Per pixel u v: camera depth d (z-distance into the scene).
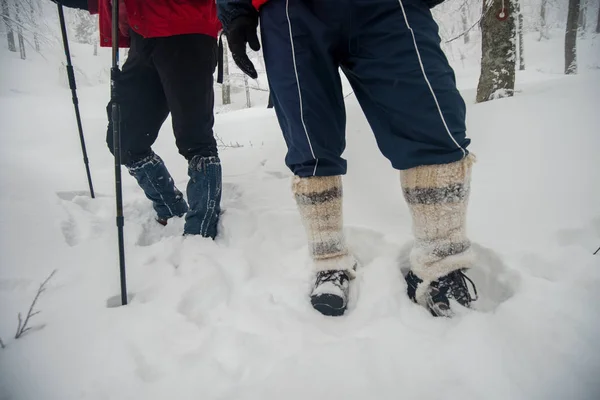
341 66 1.20
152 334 1.07
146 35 1.54
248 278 1.40
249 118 5.70
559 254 1.29
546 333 0.96
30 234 1.59
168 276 1.39
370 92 1.06
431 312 1.13
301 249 1.56
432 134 0.99
